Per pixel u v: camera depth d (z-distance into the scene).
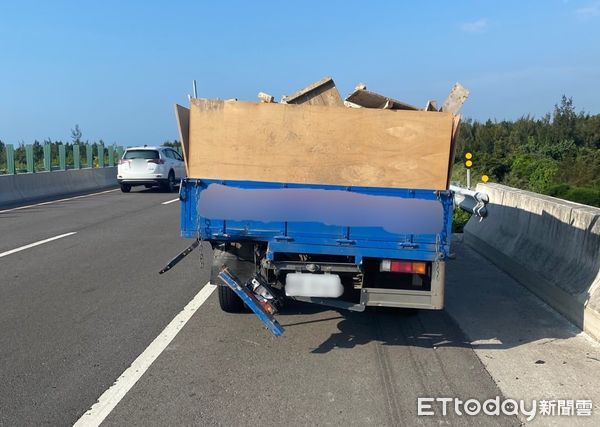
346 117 5.19
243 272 5.75
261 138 5.28
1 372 4.96
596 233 6.35
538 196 8.76
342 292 5.36
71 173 25.77
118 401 4.41
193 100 5.30
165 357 5.34
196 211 5.36
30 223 14.55
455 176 28.98
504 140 37.81
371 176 5.23
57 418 4.13
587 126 37.91
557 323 6.41
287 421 4.11
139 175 24.38
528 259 8.11
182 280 8.37
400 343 5.82
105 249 10.85
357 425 4.06
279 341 5.82
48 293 7.59
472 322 6.50
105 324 6.30
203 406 4.33
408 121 5.14
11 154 22.08
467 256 10.41
